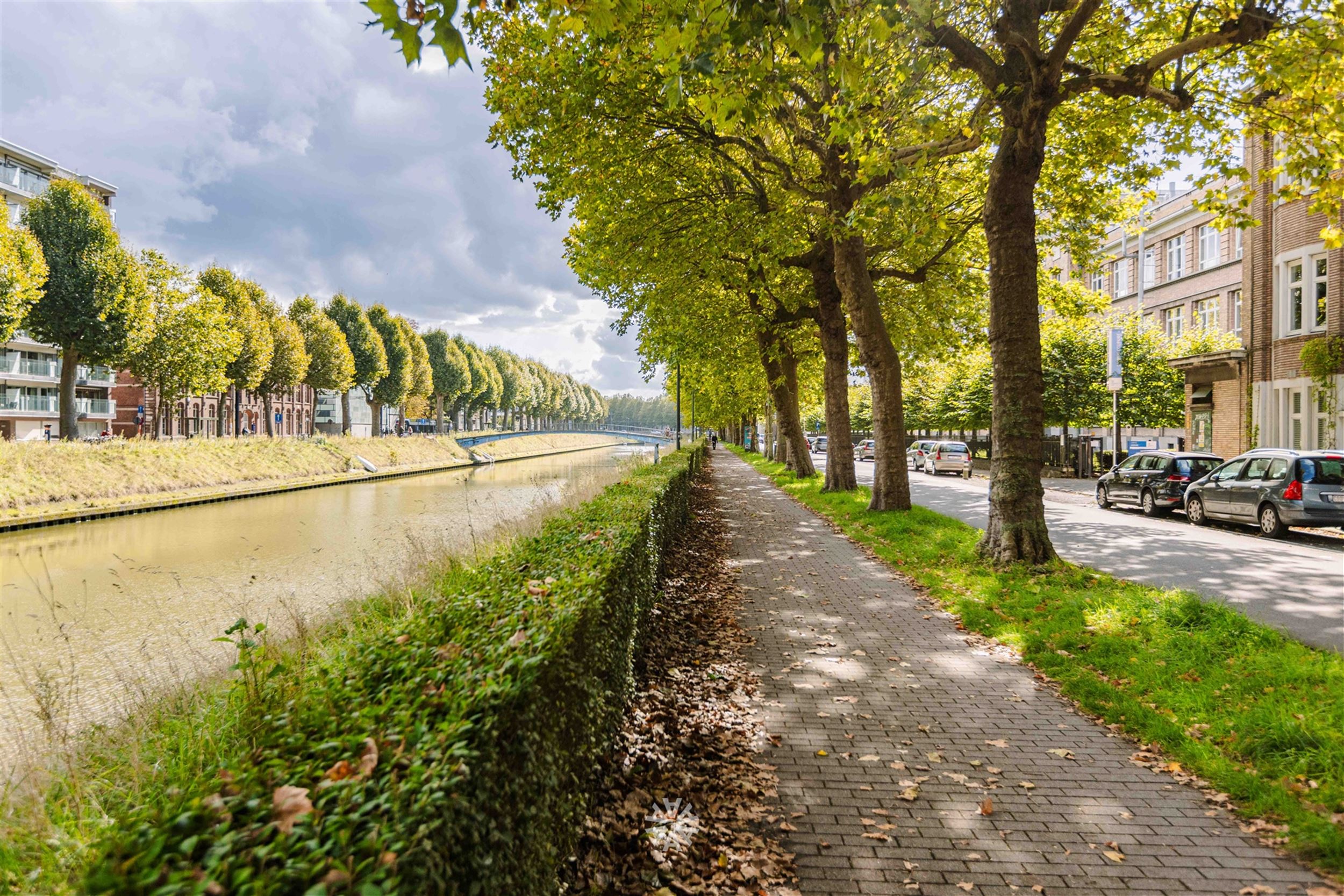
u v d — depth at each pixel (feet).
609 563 13.08
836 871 10.62
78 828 7.78
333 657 11.15
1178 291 115.24
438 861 4.79
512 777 6.45
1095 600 24.16
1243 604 26.03
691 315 64.23
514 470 197.26
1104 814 12.27
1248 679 16.76
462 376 313.53
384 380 245.86
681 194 52.11
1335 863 10.69
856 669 19.75
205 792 5.57
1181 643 19.48
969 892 10.16
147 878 4.13
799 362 94.02
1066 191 48.16
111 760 10.05
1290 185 35.32
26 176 192.44
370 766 5.50
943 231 37.32
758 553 38.83
